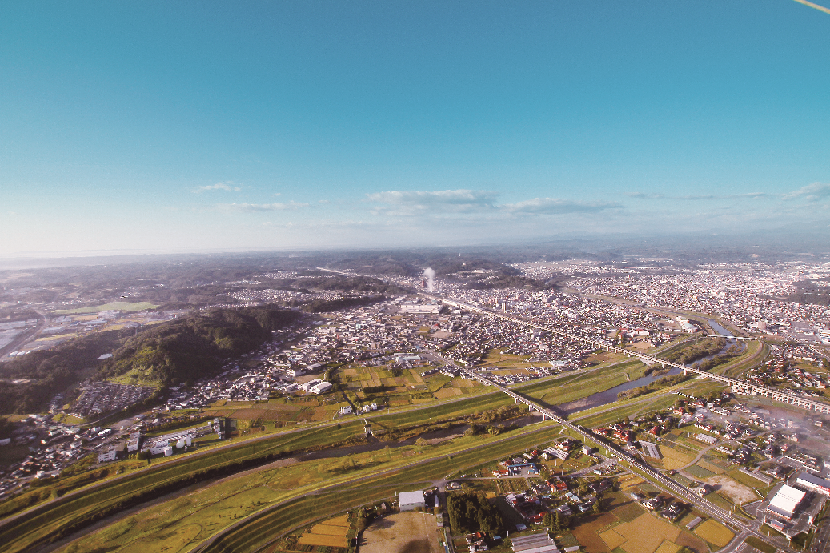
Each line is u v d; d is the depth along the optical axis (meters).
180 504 141.12
